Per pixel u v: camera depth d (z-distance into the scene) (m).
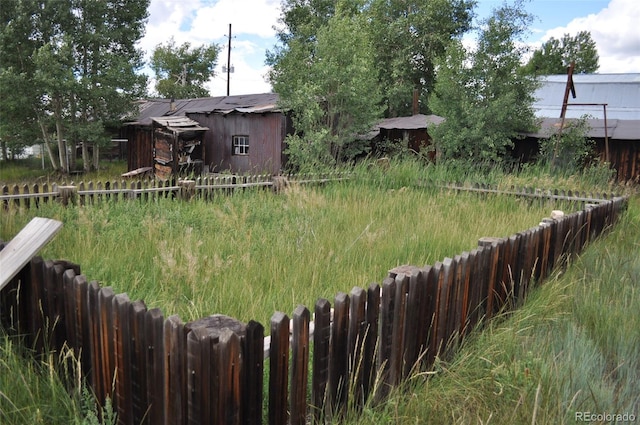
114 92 21.33
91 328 2.71
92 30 22.06
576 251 6.58
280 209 8.16
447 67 16.03
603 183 14.04
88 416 2.38
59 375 2.93
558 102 24.42
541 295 4.81
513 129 16.56
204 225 6.85
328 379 2.74
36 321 3.12
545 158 16.31
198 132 17.52
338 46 15.26
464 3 29.61
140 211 7.50
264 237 6.14
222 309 3.98
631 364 3.67
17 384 2.72
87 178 19.48
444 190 11.04
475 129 15.30
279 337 2.39
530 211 9.31
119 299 2.48
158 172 18.06
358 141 16.48
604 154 16.38
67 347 2.84
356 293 2.81
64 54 19.89
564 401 3.03
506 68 15.72
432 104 16.42
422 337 3.38
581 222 6.68
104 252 5.37
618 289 5.11
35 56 19.77
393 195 10.18
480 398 3.11
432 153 17.34
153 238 5.91
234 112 16.73
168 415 2.35
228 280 4.55
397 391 3.03
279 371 2.43
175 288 4.36
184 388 2.30
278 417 2.48
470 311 3.95
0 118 20.56
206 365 2.17
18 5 20.16
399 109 28.45
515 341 3.79
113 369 2.61
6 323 3.20
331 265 5.21
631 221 9.21
